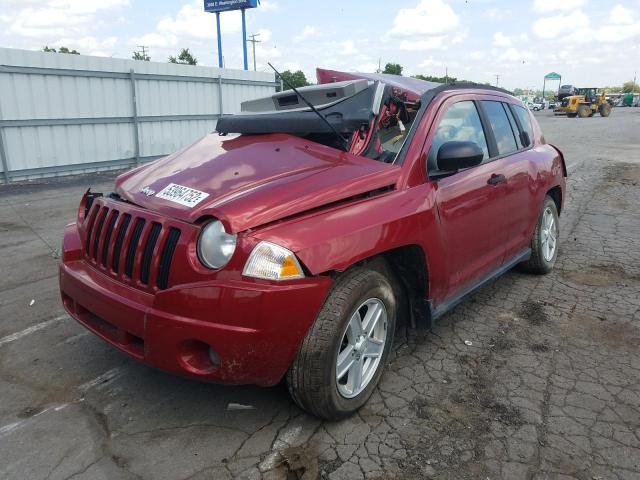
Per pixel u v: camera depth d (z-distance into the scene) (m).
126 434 2.80
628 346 3.77
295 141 3.41
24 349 3.76
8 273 5.45
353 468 2.54
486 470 2.53
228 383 2.52
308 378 2.62
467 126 3.92
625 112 56.47
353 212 2.79
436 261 3.27
